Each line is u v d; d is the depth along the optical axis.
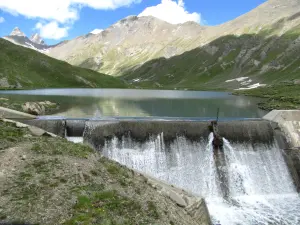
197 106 94.31
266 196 38.97
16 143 30.25
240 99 130.75
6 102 68.19
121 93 178.00
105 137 40.53
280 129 45.00
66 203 20.78
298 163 42.72
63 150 30.17
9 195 20.91
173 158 40.41
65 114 66.56
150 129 41.09
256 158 42.41
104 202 21.78
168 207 24.33
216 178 40.03
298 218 32.91
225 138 42.44
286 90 168.38
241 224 31.25
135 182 26.78
